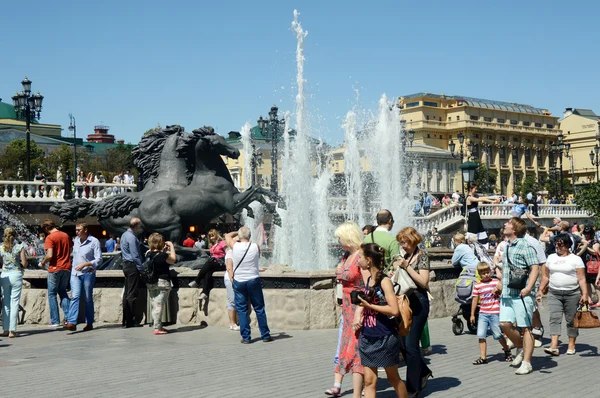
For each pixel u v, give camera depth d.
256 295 11.36
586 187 35.94
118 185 36.09
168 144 16.19
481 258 12.21
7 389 8.22
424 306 7.92
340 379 7.71
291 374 8.88
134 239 13.41
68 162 81.94
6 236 12.80
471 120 124.31
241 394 7.79
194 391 7.95
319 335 11.96
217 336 12.11
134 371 9.16
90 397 7.75
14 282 12.73
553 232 16.19
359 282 7.71
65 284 13.58
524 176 132.62
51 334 12.91
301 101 28.22
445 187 106.38
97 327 13.62
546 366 9.39
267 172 83.81
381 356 6.79
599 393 7.70
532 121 135.25
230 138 85.38
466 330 12.77
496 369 9.20
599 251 14.98
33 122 106.50
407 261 8.05
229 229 29.75
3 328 12.84
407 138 46.44
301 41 28.64
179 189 15.81
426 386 8.18
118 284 14.11
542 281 10.35
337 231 7.98
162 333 12.45
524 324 8.95
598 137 118.12
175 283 13.73
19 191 34.69
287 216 26.34
